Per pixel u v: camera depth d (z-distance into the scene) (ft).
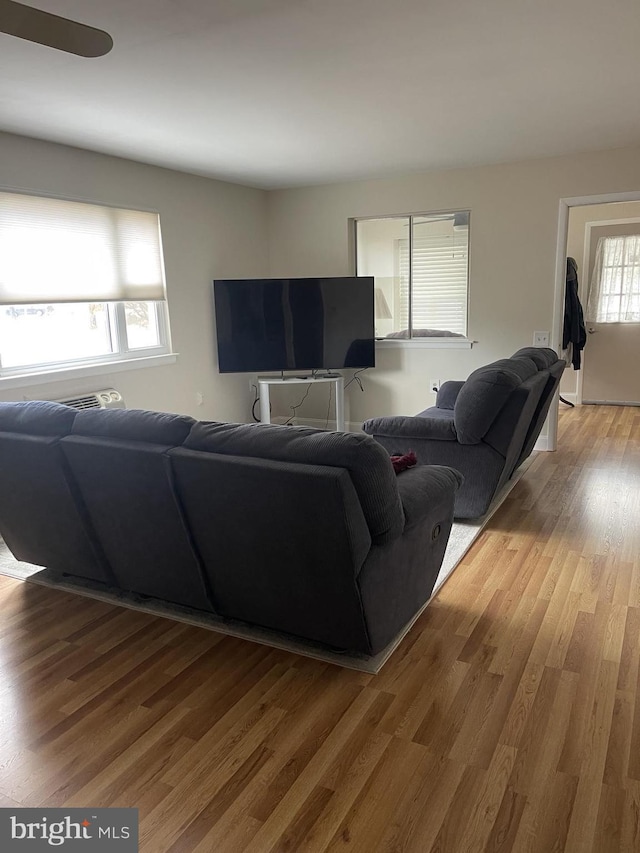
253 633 8.53
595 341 23.62
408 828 5.34
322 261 19.52
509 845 5.15
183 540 7.99
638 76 9.69
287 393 21.09
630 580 9.81
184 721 6.77
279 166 16.05
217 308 17.84
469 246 17.49
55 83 9.38
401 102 10.82
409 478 8.45
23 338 13.20
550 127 12.75
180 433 7.61
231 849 5.18
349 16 7.38
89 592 9.87
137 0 6.84
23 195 12.62
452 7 7.22
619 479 14.89
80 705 7.08
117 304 15.25
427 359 18.66
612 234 22.66
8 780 5.98
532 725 6.56
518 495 13.92
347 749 6.28
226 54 8.43
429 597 9.23
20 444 8.59
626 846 5.11
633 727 6.50
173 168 16.05
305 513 6.64
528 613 8.87
